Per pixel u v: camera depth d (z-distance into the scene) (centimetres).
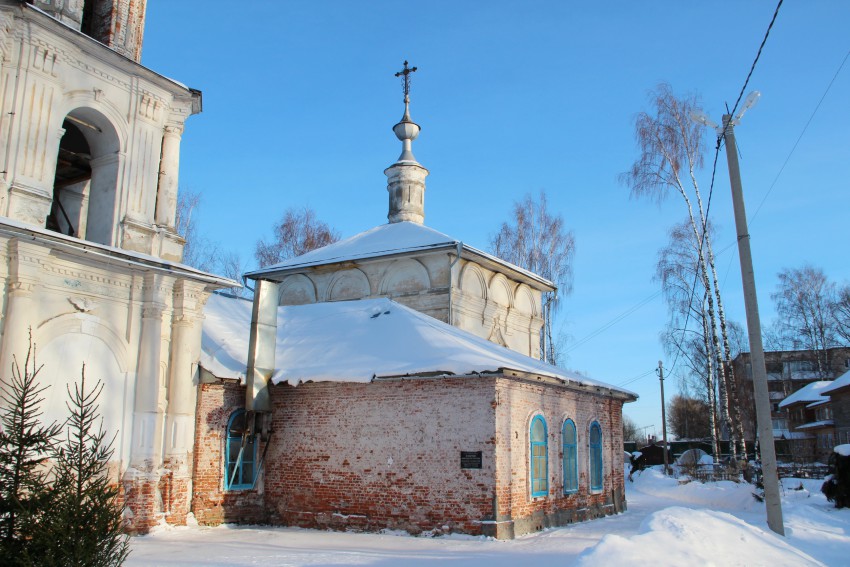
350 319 1933
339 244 2695
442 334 1725
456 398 1544
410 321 1812
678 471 4191
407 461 1562
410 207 2841
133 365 1495
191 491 1571
